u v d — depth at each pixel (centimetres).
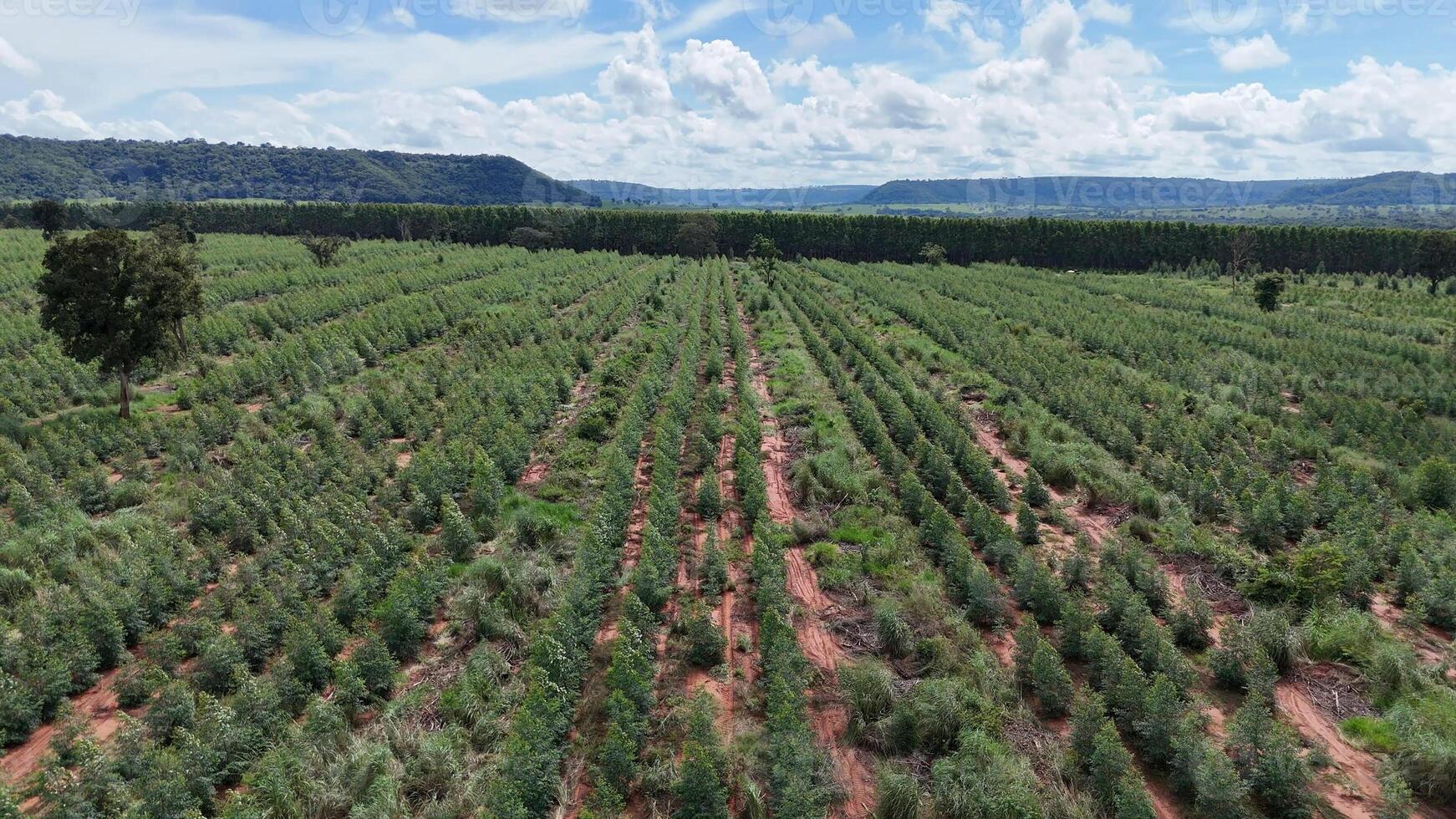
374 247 9394
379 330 4931
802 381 4022
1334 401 3453
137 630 1880
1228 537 2303
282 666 1638
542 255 9638
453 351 4750
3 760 1510
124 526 2317
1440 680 1644
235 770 1431
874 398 3719
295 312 5262
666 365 4156
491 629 1838
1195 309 6325
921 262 10550
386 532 2242
